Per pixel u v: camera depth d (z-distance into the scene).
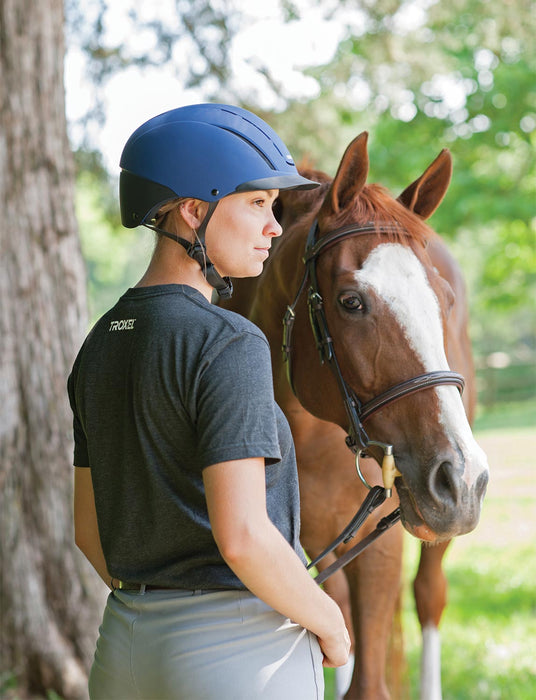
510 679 4.53
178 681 1.60
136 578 1.69
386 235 2.32
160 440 1.61
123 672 1.68
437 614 3.98
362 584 3.02
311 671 1.68
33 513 4.42
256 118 1.83
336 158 8.56
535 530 8.16
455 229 15.84
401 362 2.18
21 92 4.30
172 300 1.65
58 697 4.40
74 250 4.48
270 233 1.80
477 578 6.67
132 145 1.78
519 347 34.34
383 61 8.83
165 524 1.63
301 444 2.96
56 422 4.42
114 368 1.69
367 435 2.25
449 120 15.09
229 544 1.48
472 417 4.28
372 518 2.99
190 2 7.73
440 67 9.13
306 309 2.52
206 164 1.70
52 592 4.47
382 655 3.05
